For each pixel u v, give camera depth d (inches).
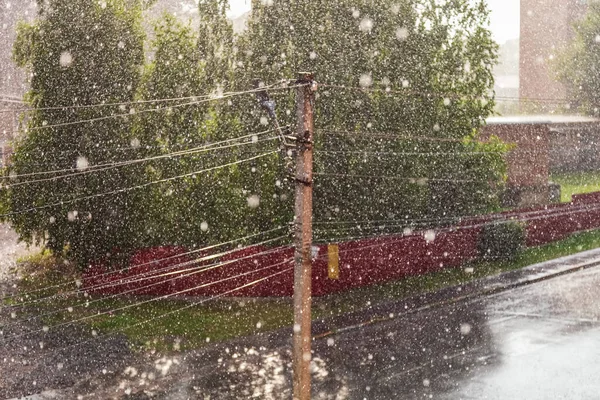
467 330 655.8
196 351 609.3
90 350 614.2
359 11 821.2
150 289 798.5
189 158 792.9
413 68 859.4
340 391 503.5
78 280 804.0
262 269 791.7
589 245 1092.5
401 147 865.5
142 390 517.7
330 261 500.4
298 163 405.1
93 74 778.2
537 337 625.3
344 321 690.2
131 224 791.1
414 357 578.9
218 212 804.6
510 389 495.8
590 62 1919.3
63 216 787.4
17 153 794.8
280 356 591.2
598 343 599.8
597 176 1838.1
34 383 534.6
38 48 783.1
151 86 790.5
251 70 786.8
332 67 812.6
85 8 780.0
